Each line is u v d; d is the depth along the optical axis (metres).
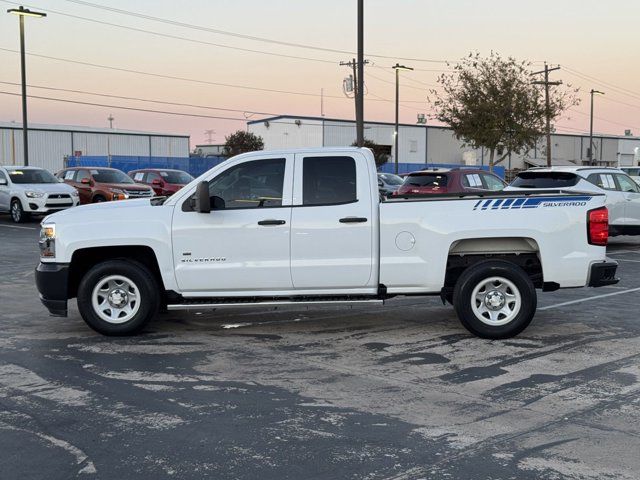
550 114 39.34
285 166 7.88
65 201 23.80
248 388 6.04
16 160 61.44
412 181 18.56
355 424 5.15
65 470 4.38
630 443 4.76
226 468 4.39
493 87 38.72
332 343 7.68
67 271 7.83
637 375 6.39
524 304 7.66
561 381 6.20
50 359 7.00
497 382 6.18
